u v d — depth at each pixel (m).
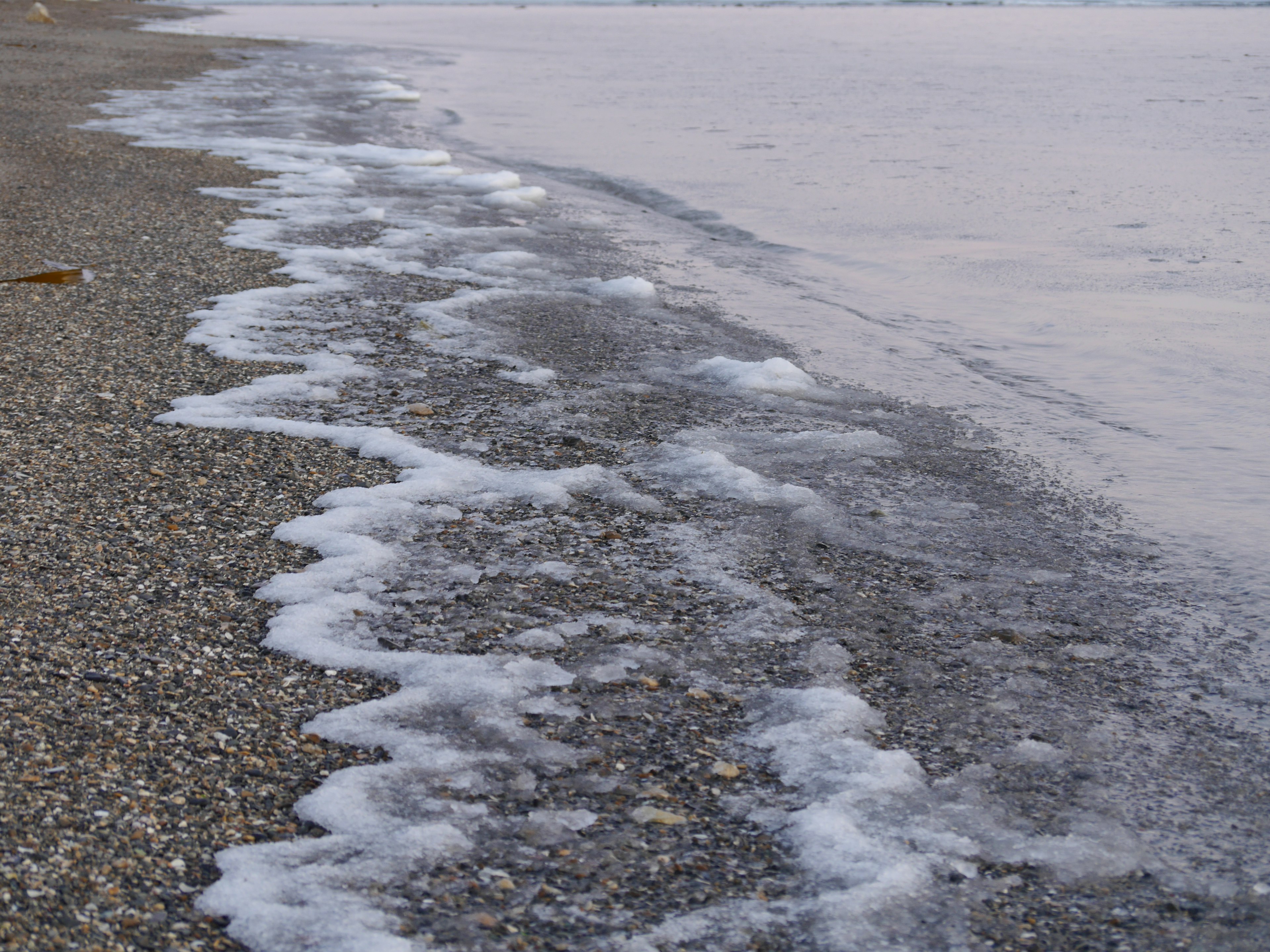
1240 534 5.89
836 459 6.80
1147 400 8.07
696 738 3.96
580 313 9.91
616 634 4.66
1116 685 4.45
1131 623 4.96
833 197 16.42
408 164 17.84
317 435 6.73
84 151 16.34
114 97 23.53
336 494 5.92
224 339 8.46
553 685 4.26
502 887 3.17
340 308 9.58
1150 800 3.71
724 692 4.26
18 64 28.42
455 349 8.63
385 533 5.50
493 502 5.93
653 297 10.62
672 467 6.54
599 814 3.52
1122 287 11.38
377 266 11.16
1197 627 4.94
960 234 14.00
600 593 5.01
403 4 110.56
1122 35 64.31
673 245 13.20
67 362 7.73
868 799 3.62
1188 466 6.85
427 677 4.26
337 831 3.38
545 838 3.39
